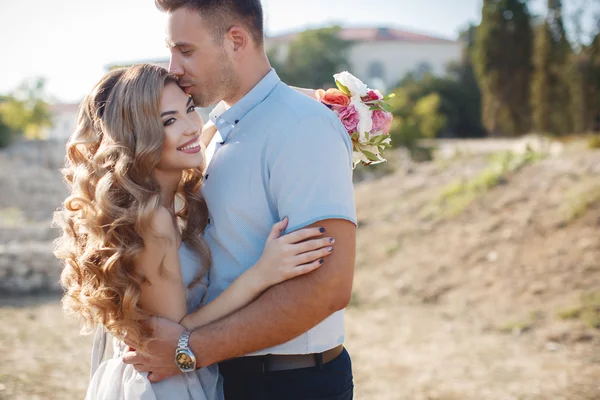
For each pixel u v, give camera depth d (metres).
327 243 1.78
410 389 5.04
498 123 21.47
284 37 54.12
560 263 7.85
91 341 6.24
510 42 20.59
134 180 1.90
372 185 14.20
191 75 1.96
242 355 1.90
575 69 17.80
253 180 1.91
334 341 2.02
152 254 1.88
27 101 36.56
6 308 7.99
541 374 5.22
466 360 5.76
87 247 1.89
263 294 1.83
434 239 9.91
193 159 1.99
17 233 11.97
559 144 16.06
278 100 1.95
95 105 1.97
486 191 10.85
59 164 26.89
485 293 7.81
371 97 2.23
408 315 7.59
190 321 1.91
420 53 57.81
